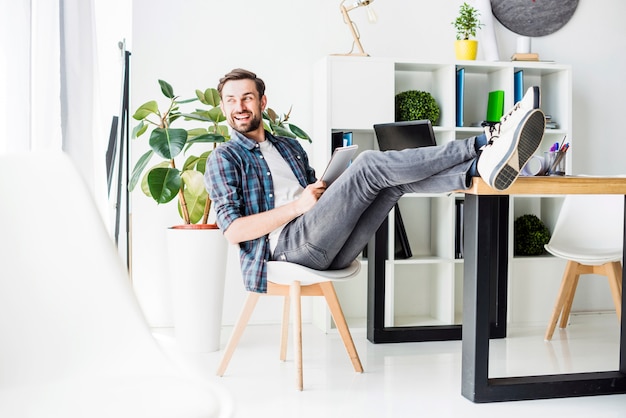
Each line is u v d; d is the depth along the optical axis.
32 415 1.25
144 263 3.95
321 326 4.00
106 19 3.96
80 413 1.25
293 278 2.76
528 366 3.13
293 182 3.09
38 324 1.40
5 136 2.25
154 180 3.30
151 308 3.97
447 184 2.58
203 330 3.41
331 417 2.42
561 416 2.45
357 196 2.64
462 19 4.19
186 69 3.99
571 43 4.53
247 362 3.20
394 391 2.74
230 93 3.02
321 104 3.97
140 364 1.43
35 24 2.38
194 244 3.38
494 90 4.31
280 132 3.63
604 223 3.63
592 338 3.77
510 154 2.35
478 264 2.59
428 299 4.35
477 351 2.59
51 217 1.44
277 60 4.11
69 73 2.61
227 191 2.86
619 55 4.61
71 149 2.62
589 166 4.59
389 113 3.93
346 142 3.84
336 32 4.17
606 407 2.56
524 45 4.29
